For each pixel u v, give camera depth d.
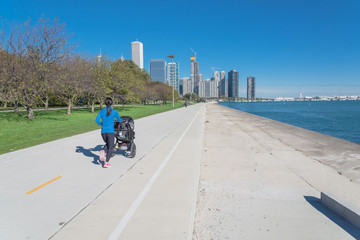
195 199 4.06
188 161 6.59
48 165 6.13
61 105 51.53
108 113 5.85
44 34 18.50
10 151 7.91
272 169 6.03
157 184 4.77
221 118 23.98
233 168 6.12
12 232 3.00
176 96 128.75
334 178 5.31
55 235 2.94
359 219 3.16
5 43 17.66
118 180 5.00
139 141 9.84
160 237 2.89
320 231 3.10
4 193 4.28
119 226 3.15
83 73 26.58
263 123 18.94
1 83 17.48
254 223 3.31
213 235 3.01
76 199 4.03
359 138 19.39
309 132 13.55
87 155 7.25
